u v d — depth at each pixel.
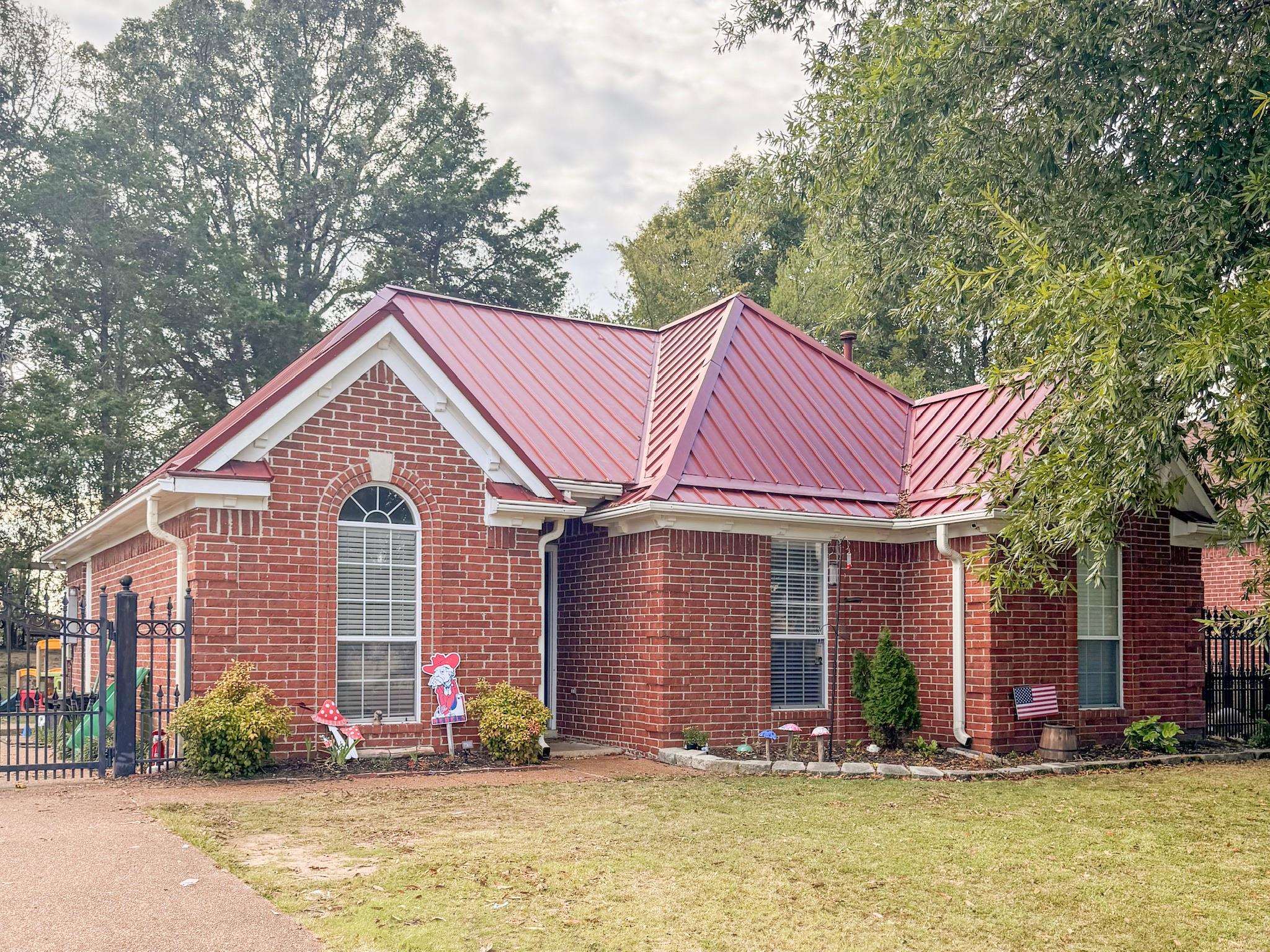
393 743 13.32
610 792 11.32
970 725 15.05
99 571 19.61
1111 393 9.55
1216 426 11.18
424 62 40.94
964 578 15.29
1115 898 7.66
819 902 7.25
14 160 32.94
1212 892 7.89
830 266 34.47
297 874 7.52
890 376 35.78
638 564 15.03
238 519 12.48
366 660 13.40
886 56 15.05
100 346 33.59
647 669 14.68
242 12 38.22
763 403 17.25
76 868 7.54
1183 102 13.02
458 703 13.48
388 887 7.24
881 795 11.45
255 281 35.31
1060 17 12.95
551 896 7.15
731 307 19.16
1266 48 12.58
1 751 15.00
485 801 10.66
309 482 12.94
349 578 13.36
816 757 14.10
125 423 31.69
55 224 31.58
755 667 15.11
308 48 39.59
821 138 17.64
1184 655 16.95
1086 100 13.08
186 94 36.38
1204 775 13.63
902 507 16.22
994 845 9.16
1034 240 11.08
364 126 40.56
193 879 7.28
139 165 33.41
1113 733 16.08
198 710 11.58
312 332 34.94
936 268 15.67
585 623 16.16
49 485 30.92
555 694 16.70
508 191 40.31
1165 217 12.66
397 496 13.76
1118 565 16.53
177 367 34.81
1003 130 14.09
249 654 12.39
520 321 19.42
